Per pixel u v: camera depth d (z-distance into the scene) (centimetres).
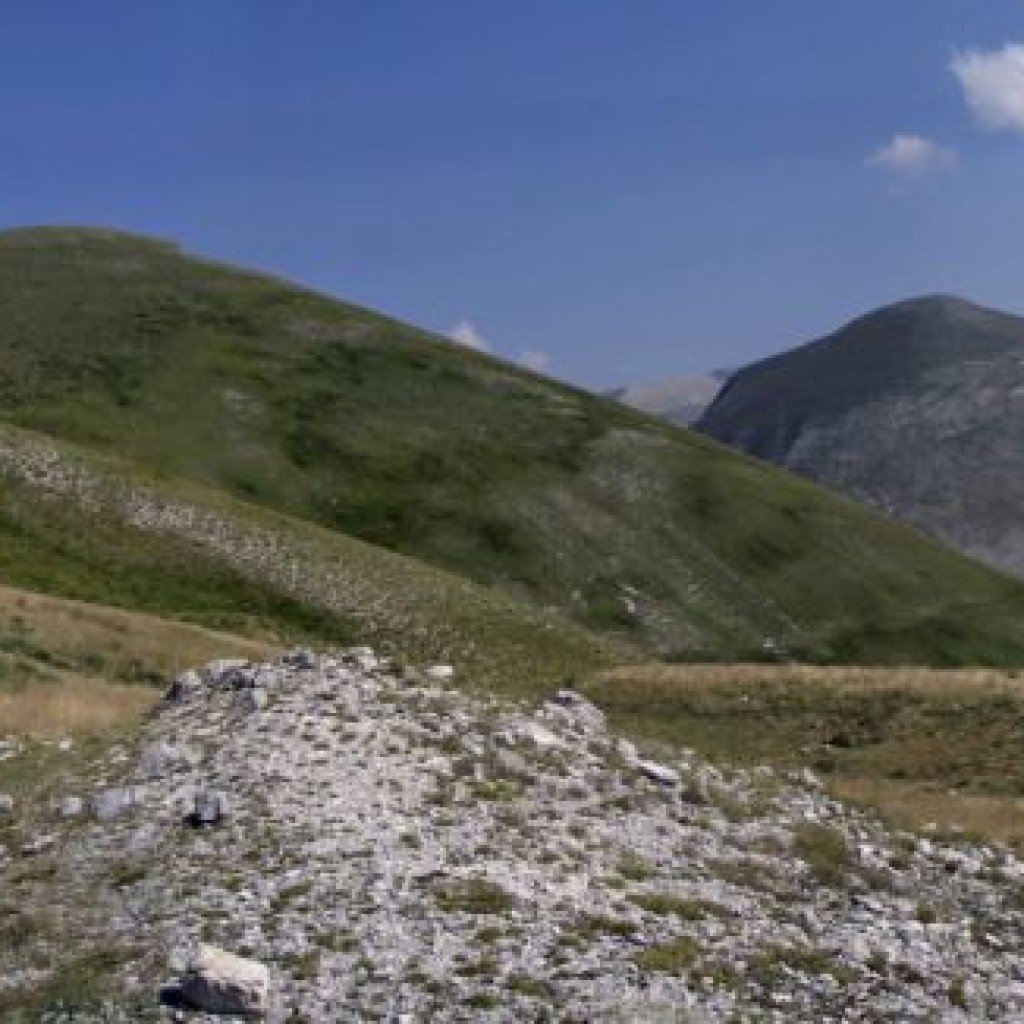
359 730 2981
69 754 3250
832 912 2533
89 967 2003
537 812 2725
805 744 5622
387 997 1877
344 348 16188
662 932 2194
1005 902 2848
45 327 14925
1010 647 13912
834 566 14450
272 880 2275
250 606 8519
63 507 8912
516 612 9544
